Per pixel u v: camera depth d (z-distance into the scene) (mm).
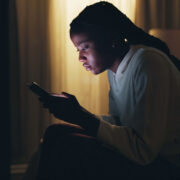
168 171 1099
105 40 1190
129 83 1165
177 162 1156
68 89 2178
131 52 1194
